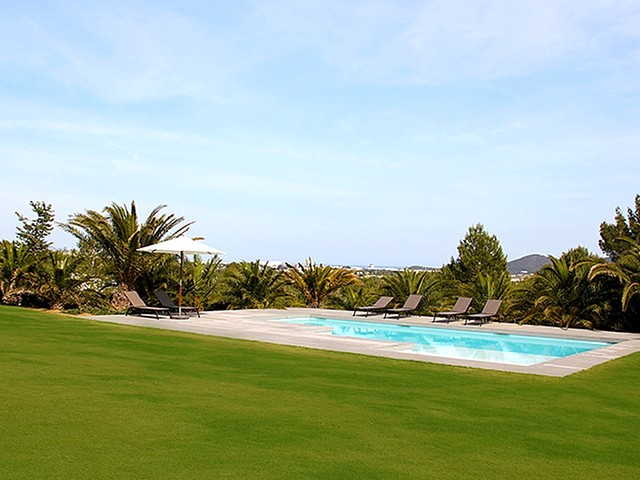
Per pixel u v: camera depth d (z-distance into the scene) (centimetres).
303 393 725
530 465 484
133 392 679
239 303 2359
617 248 2519
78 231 2183
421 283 2256
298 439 523
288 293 2455
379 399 712
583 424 630
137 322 1599
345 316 2023
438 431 575
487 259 3247
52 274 2125
